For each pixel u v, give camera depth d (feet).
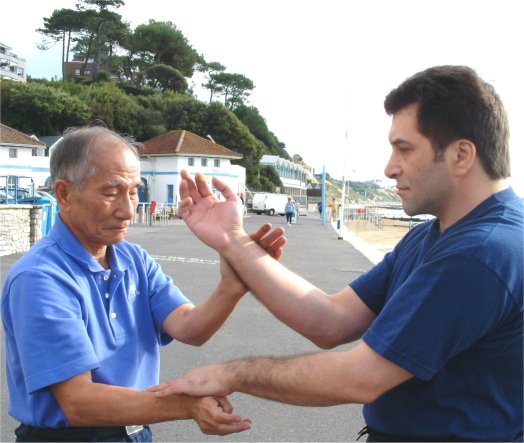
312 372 5.14
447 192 5.34
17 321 5.57
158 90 278.46
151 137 215.31
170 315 6.97
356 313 6.59
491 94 5.25
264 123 330.13
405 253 6.32
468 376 5.14
